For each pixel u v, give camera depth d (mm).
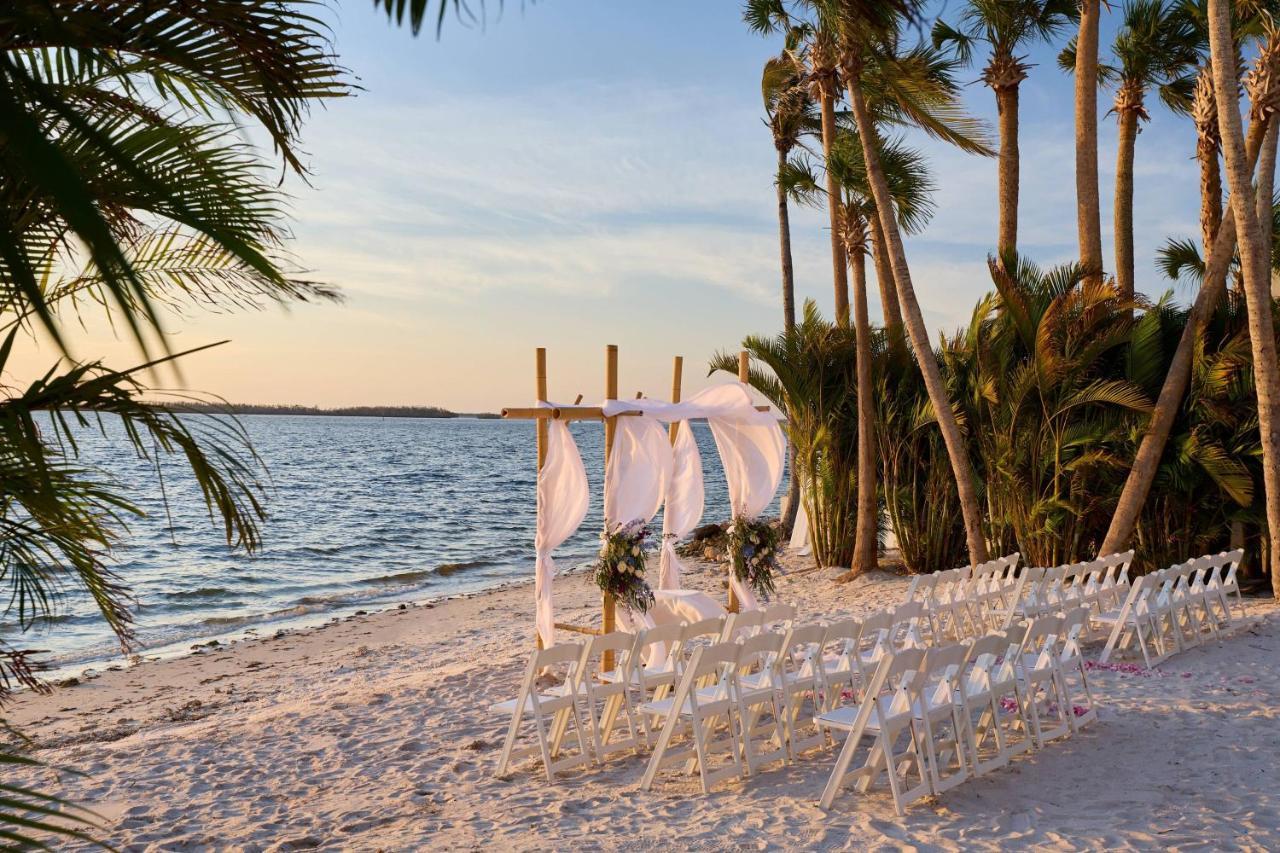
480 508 39000
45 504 2566
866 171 14406
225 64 2758
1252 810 5102
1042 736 6480
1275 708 7086
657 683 7070
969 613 10094
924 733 5516
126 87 2863
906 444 15484
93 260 1168
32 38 2424
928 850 4746
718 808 5539
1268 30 12547
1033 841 4816
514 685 9156
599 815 5531
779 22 19094
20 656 2918
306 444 99625
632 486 9289
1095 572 10211
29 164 1191
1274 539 11508
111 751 7684
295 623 15969
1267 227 12430
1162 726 6727
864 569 15375
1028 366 13023
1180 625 10008
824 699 6727
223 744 7676
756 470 10469
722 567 19000
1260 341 11438
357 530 30766
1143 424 12492
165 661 12820
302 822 5785
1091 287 12867
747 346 15938
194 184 2818
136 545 25594
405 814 5793
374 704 8758
